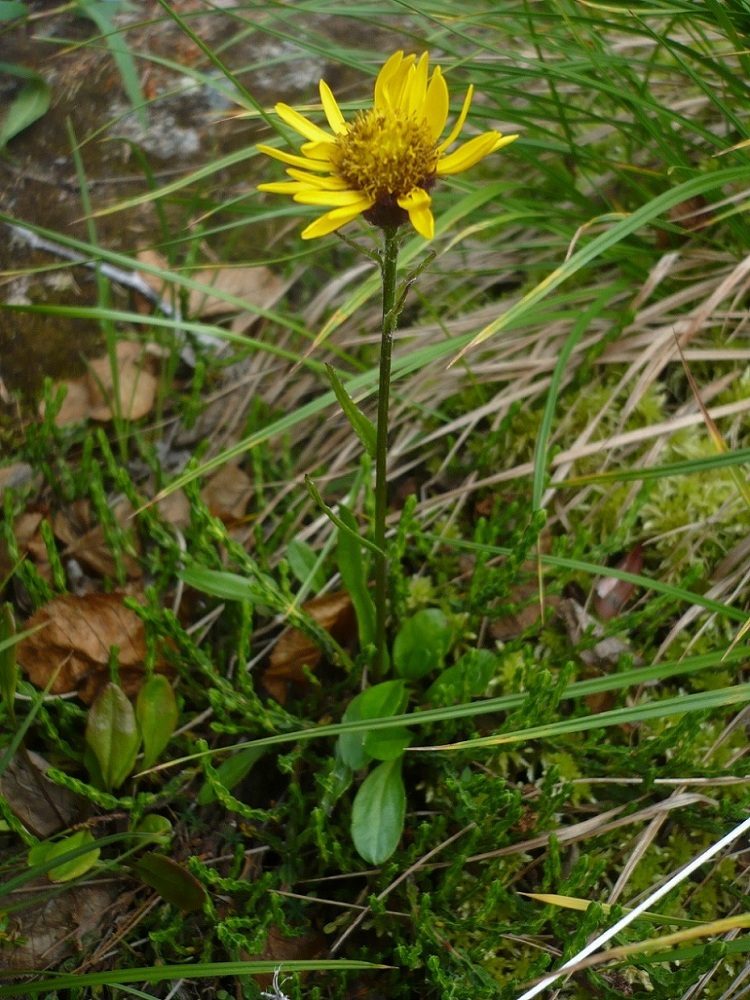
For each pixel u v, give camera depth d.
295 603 0.19
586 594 0.21
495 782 0.17
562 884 0.16
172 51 0.30
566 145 0.25
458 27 0.26
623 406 0.23
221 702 0.18
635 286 0.24
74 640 0.20
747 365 0.22
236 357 0.25
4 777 0.19
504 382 0.24
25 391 0.25
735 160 0.23
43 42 0.30
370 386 0.23
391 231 0.14
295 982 0.16
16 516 0.22
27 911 0.18
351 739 0.18
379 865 0.18
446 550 0.22
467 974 0.17
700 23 0.24
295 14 0.30
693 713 0.17
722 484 0.21
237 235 0.27
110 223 0.27
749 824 0.16
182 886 0.17
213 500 0.23
